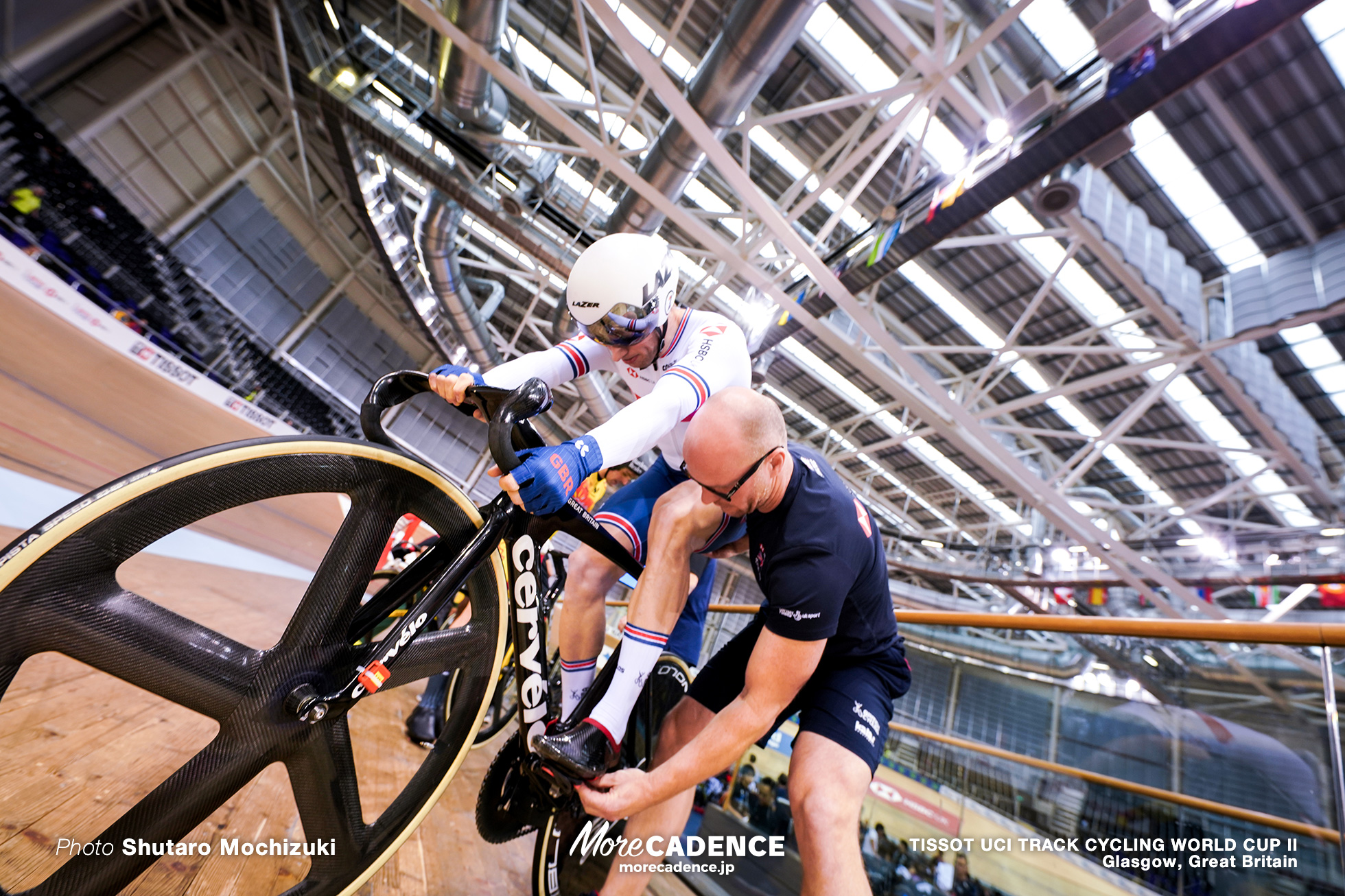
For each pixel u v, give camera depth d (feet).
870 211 30.14
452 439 69.10
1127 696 4.94
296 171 52.29
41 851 2.72
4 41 33.35
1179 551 40.96
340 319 61.26
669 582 3.78
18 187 32.45
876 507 61.26
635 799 3.25
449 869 4.32
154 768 3.86
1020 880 4.89
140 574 7.44
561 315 38.73
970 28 19.38
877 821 5.84
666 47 18.94
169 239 45.16
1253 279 25.11
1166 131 22.34
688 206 33.01
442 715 6.82
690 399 3.51
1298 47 19.07
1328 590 34.81
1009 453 31.86
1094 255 24.52
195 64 41.68
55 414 16.11
